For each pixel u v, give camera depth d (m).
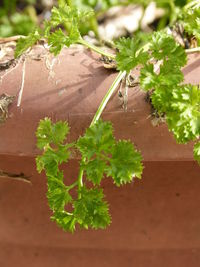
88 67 0.16
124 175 0.14
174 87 0.14
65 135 0.16
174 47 0.15
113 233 0.20
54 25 0.16
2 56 0.17
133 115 0.15
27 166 0.18
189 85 0.14
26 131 0.16
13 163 0.17
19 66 0.16
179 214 0.20
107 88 0.16
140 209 0.19
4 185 0.19
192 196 0.19
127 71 0.15
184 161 0.17
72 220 0.15
